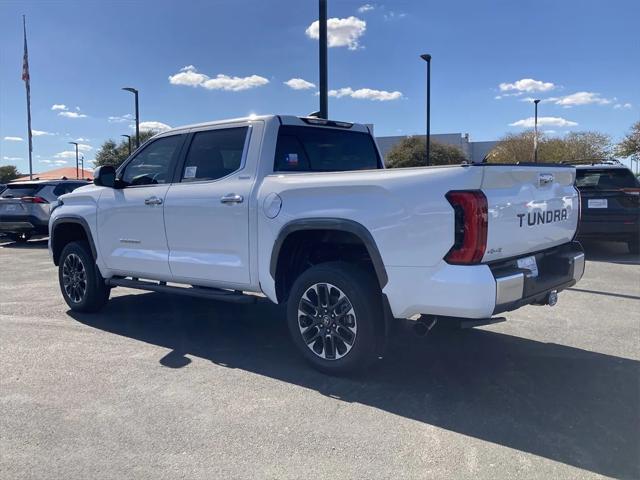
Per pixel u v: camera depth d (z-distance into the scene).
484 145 68.62
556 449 3.28
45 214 14.69
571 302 7.11
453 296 3.74
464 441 3.38
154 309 6.90
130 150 44.72
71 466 3.13
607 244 13.04
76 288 6.63
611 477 2.97
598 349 5.18
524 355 5.02
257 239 4.75
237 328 6.01
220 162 5.20
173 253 5.47
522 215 4.09
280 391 4.19
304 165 5.23
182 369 4.68
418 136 46.12
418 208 3.84
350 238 4.42
